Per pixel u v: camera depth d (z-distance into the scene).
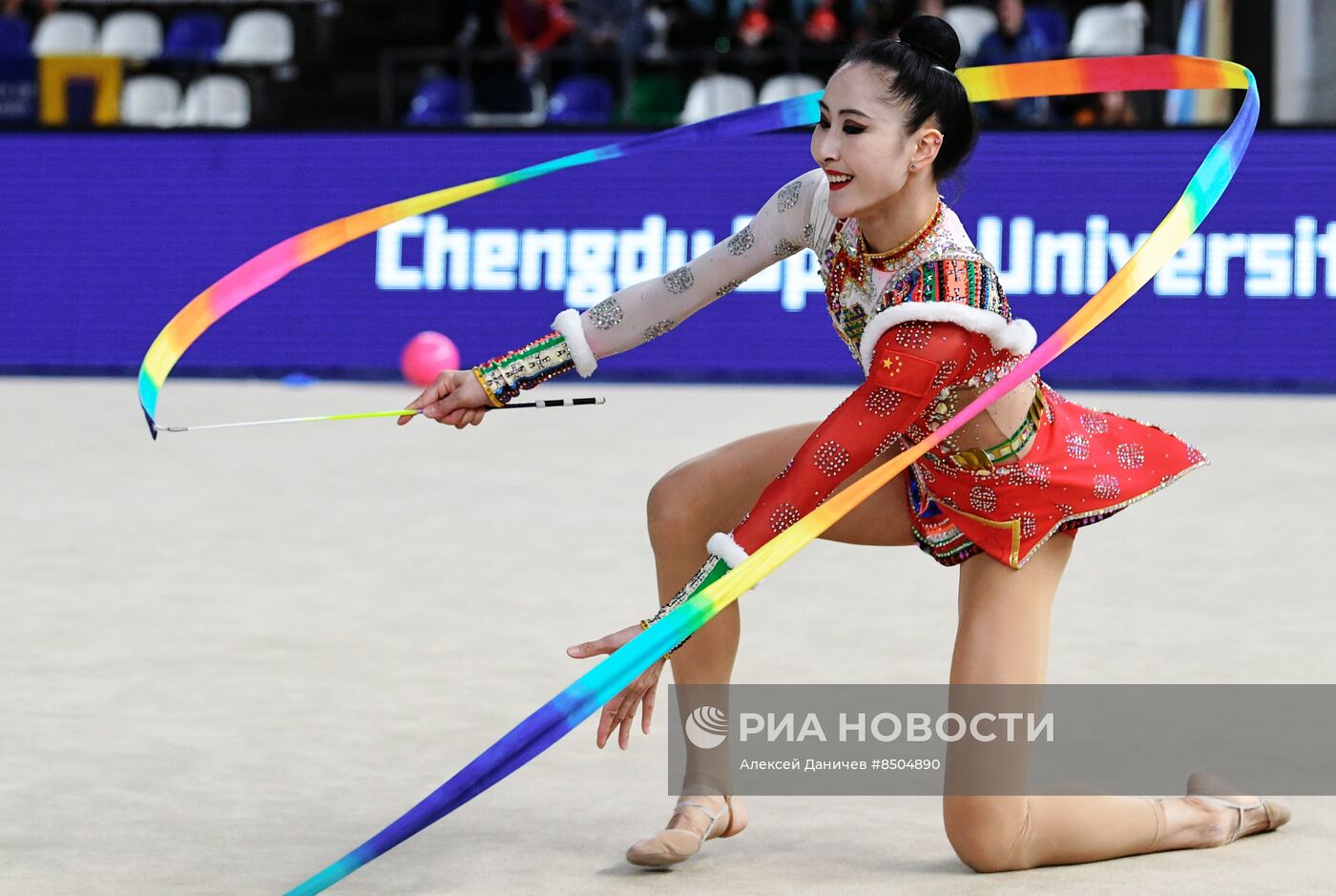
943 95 8.61
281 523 18.83
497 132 29.28
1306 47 33.12
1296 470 21.86
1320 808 10.27
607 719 8.80
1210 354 28.34
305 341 29.94
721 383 29.66
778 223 9.59
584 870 9.20
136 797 10.31
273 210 29.88
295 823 9.88
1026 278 28.42
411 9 39.25
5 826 9.78
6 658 13.41
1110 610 14.99
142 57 36.28
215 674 13.03
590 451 23.31
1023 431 9.11
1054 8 37.12
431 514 19.27
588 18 35.62
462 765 10.93
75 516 19.05
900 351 8.58
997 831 9.02
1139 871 9.22
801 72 34.56
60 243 30.31
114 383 29.61
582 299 29.12
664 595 9.77
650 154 28.92
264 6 39.53
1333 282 27.98
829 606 15.20
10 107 35.31
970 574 9.45
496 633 14.24
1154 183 28.14
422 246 29.61
